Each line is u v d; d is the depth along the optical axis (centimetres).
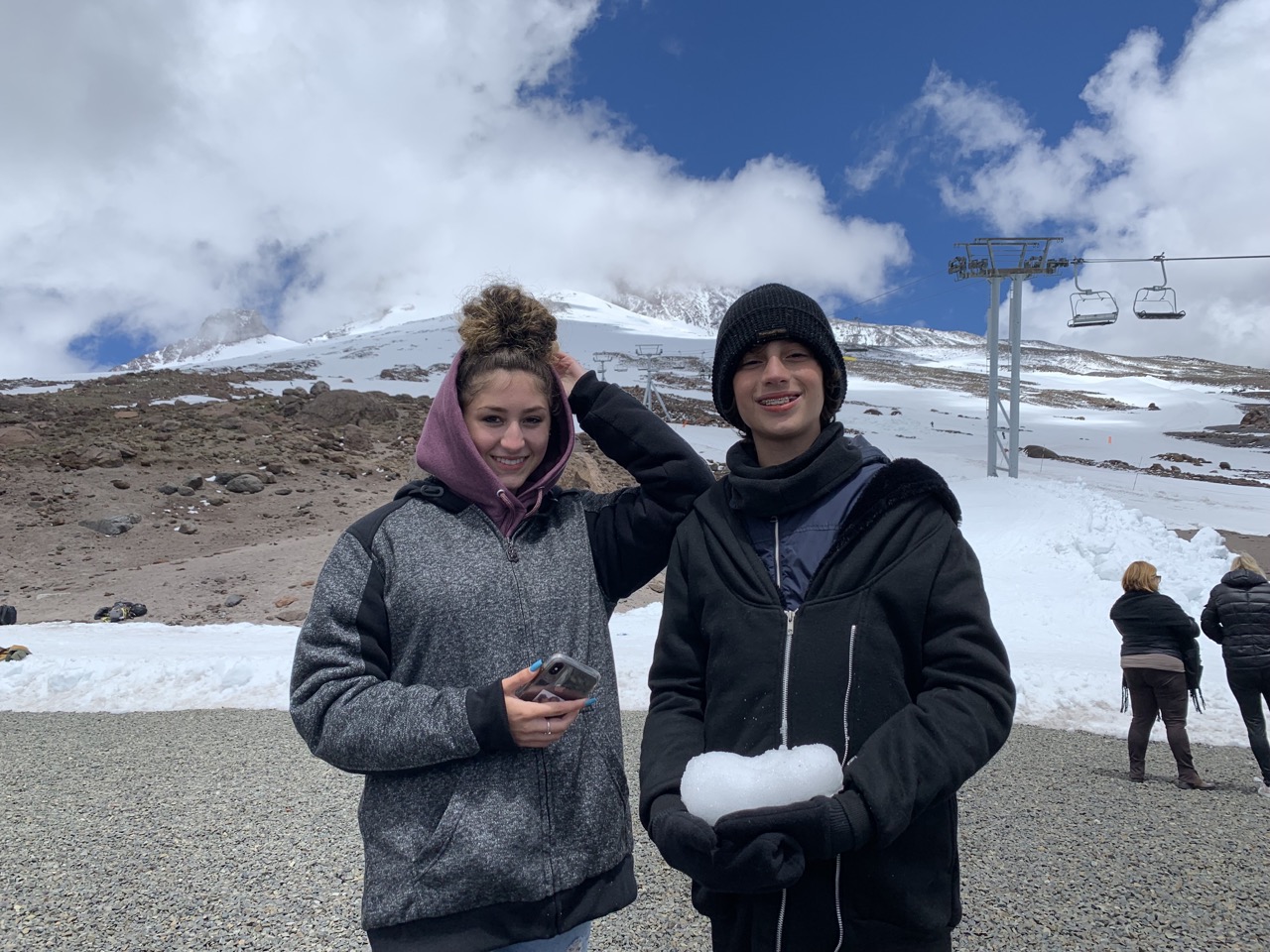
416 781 199
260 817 557
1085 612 1561
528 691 189
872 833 166
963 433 6600
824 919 182
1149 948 373
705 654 215
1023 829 533
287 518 2362
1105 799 605
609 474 2705
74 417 3541
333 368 9406
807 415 212
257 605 1584
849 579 191
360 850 497
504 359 221
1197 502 3553
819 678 188
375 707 193
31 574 1847
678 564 218
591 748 211
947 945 189
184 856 491
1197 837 521
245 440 3158
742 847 165
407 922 191
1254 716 650
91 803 591
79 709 922
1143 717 666
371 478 2905
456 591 205
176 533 2181
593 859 204
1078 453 6019
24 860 488
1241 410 9094
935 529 193
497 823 194
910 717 178
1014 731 844
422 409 4491
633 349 14350
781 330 211
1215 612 678
